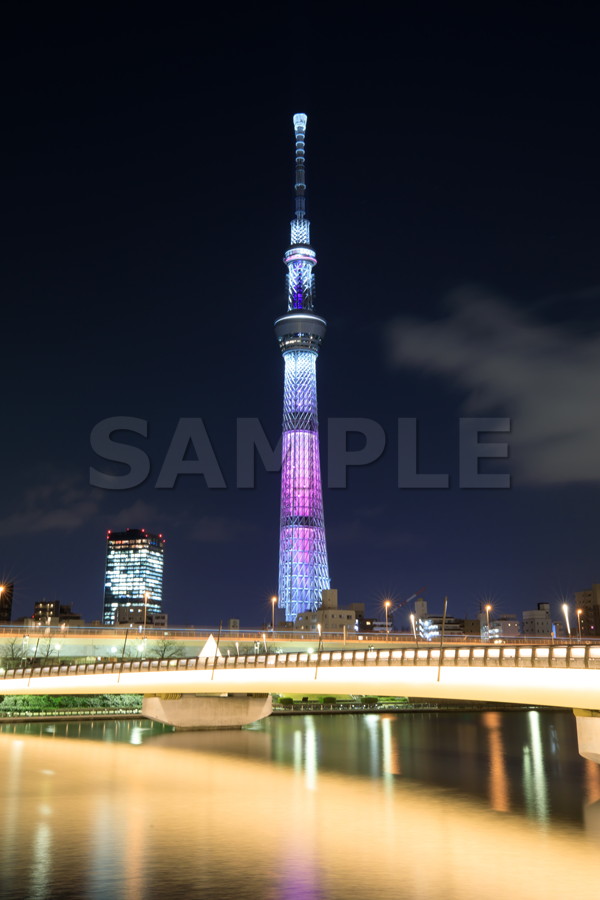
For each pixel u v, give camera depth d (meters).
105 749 107.50
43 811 67.38
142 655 192.25
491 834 58.56
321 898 44.50
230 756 101.31
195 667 100.38
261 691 92.06
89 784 80.19
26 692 123.94
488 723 162.25
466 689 69.94
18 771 88.19
